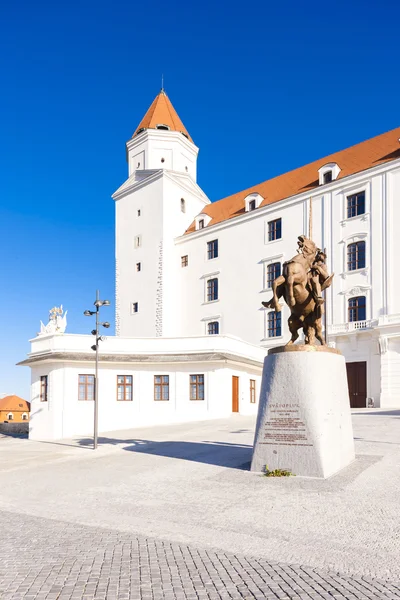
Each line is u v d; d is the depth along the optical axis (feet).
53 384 110.22
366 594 18.74
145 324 189.78
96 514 31.76
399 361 127.13
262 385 44.19
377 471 40.29
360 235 142.72
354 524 27.55
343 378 45.09
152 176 195.21
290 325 45.98
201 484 39.11
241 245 173.17
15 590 19.52
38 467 54.65
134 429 101.86
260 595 18.78
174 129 207.41
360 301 140.87
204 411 110.73
